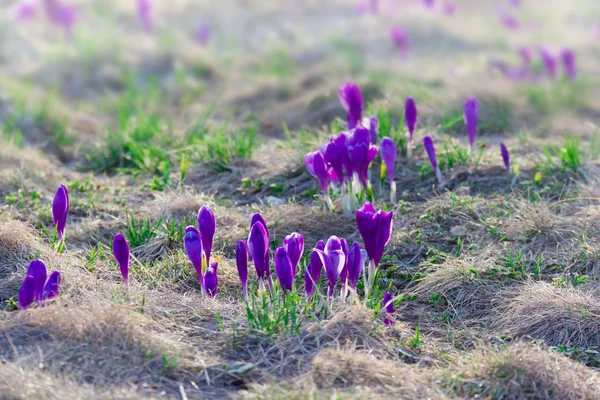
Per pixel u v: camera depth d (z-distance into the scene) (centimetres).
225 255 625
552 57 1283
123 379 426
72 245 641
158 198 736
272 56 1534
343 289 516
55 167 891
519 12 2119
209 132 1002
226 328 492
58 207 594
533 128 1012
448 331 520
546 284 552
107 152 949
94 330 453
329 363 441
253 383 436
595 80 1353
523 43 1703
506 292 557
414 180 768
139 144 920
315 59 1530
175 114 1207
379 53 1562
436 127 933
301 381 432
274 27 1852
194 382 436
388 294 516
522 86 1191
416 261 622
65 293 523
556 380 440
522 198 698
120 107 1155
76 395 398
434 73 1276
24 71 1434
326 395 413
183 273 585
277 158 842
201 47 1616
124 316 465
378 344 478
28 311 473
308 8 1973
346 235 657
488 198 722
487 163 790
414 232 654
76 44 1583
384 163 713
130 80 1307
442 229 668
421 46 1650
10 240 592
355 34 1706
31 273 488
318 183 776
